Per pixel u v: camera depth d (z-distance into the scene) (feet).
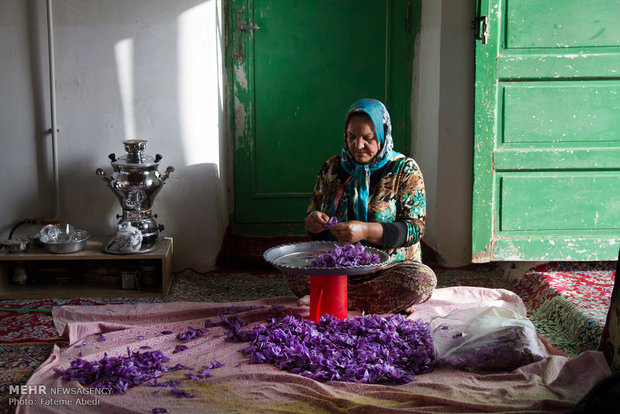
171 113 13.38
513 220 13.47
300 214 16.90
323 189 10.98
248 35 16.10
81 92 13.17
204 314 10.87
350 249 9.44
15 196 13.29
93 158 13.39
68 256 12.18
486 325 8.75
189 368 8.61
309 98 16.47
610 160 13.25
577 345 10.06
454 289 11.64
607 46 13.07
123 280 12.66
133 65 13.19
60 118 13.23
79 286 12.82
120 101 13.26
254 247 15.52
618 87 13.12
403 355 8.71
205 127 13.52
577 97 13.16
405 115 16.58
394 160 10.53
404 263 10.50
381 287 10.30
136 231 12.39
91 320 10.72
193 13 13.12
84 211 13.53
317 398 7.47
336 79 16.42
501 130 13.30
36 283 12.87
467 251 14.43
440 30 13.82
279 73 16.31
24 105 13.08
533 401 7.19
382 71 16.43
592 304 10.95
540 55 13.09
